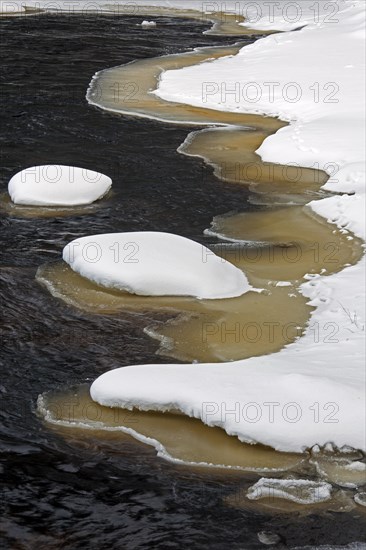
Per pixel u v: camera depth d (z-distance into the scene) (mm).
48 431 6645
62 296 8680
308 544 5562
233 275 9000
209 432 6574
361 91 15258
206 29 22938
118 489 6062
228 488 6082
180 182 11961
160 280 8688
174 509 5879
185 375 6953
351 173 11773
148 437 6570
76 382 7273
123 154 13016
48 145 13297
